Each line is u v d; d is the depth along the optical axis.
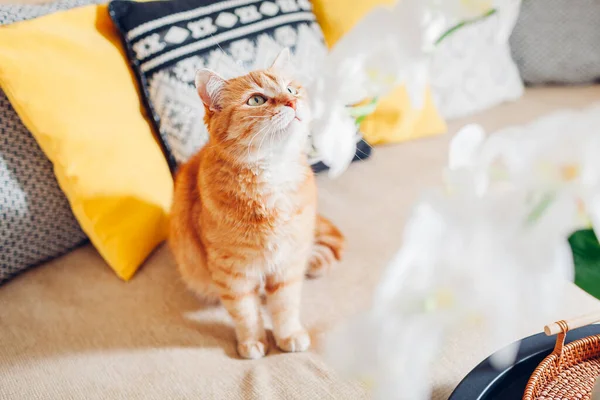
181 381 0.97
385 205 1.40
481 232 0.38
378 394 0.38
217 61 1.32
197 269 1.15
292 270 1.07
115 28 1.35
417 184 1.44
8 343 1.09
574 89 1.88
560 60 1.85
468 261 0.37
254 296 1.10
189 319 1.13
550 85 1.93
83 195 1.19
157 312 1.15
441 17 0.45
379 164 1.57
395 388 0.37
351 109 0.53
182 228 1.14
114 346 1.07
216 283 1.07
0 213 1.18
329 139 0.51
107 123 1.22
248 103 1.00
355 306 1.10
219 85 1.03
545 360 0.71
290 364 1.00
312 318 1.11
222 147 1.00
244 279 1.05
